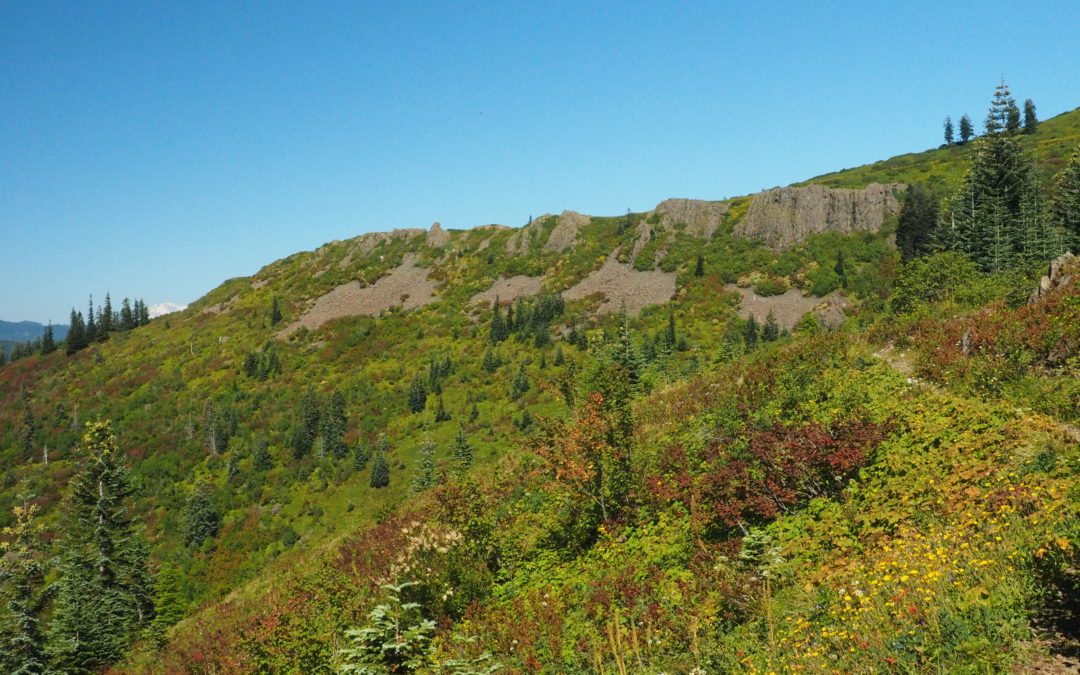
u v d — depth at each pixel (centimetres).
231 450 8812
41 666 3069
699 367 5128
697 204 12231
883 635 590
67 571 3494
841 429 1160
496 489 1938
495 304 11788
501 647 965
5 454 9894
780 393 1716
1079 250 3319
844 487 1070
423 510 2116
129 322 16650
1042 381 1262
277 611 1470
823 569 830
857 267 9069
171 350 12988
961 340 1697
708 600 873
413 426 8338
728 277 9981
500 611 1121
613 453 1408
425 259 14375
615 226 13462
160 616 3347
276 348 11594
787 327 8200
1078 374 1219
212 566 6319
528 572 1316
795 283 9256
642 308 10019
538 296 11544
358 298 13488
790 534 984
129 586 3609
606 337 8231
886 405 1394
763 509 1058
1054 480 799
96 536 3672
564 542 1419
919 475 990
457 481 1487
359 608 1316
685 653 763
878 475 1049
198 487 7262
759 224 10912
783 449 1155
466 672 736
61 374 13325
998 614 549
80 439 9925
